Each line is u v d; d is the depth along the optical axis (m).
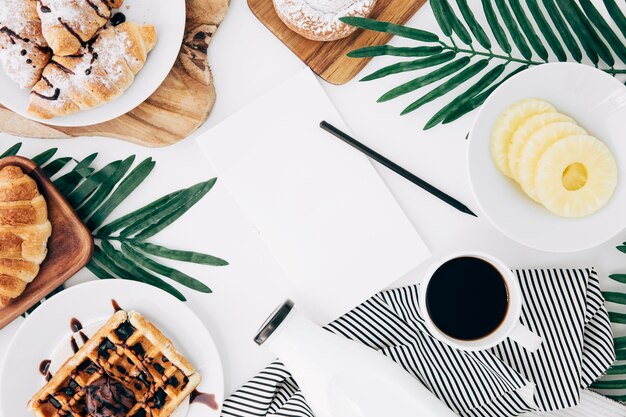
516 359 0.73
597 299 0.72
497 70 0.71
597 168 0.66
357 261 0.73
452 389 0.73
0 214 0.69
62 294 0.72
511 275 0.67
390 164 0.72
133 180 0.73
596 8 0.73
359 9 0.69
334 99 0.73
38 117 0.68
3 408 0.72
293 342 0.66
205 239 0.74
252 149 0.73
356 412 0.68
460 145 0.73
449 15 0.71
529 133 0.66
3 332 0.75
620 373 0.74
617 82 0.65
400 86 0.70
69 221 0.72
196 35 0.72
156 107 0.72
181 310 0.72
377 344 0.74
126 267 0.74
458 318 0.68
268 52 0.73
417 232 0.73
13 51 0.68
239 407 0.73
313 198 0.73
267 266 0.74
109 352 0.73
